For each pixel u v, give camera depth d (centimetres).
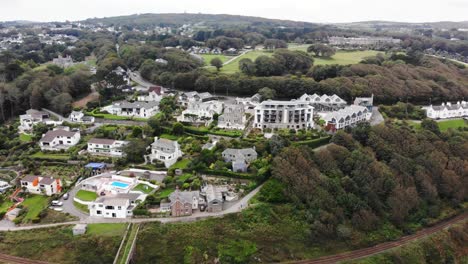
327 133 15712
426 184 13600
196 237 10250
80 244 9831
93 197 11619
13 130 16750
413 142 15238
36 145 15162
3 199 11731
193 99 19638
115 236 10012
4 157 14288
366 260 10806
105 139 14888
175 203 10756
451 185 14038
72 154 14138
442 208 13600
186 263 9762
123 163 13425
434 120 18188
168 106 18812
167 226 10412
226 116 16400
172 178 12300
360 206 11912
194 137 15512
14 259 9612
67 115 18375
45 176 12762
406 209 12656
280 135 15050
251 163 13012
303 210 11475
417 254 11425
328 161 13250
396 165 13788
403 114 18712
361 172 13012
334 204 11769
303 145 13962
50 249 9806
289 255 10469
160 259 9775
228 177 12519
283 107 16338
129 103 18525
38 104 19300
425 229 12612
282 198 11650
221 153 13600
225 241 10325
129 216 10838
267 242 10544
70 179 12700
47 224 10538
